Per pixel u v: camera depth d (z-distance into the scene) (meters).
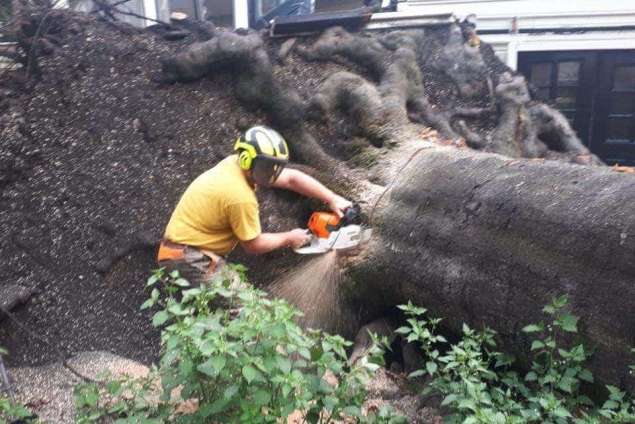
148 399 2.94
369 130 4.14
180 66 4.49
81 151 4.24
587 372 2.44
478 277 2.96
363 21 5.28
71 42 4.66
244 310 2.30
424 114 4.77
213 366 2.08
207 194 3.04
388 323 3.72
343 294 3.76
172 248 3.14
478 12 6.47
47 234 3.98
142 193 4.15
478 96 5.36
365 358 2.57
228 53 4.45
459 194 3.19
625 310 2.37
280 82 4.52
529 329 2.56
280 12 8.30
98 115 4.37
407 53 4.82
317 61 4.91
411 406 3.16
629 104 6.67
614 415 2.29
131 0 6.77
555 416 2.44
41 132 4.25
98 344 3.69
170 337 2.25
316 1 8.52
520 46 6.46
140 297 3.89
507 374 2.74
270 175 3.02
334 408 2.40
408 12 5.62
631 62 6.51
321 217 3.38
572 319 2.45
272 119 4.38
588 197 2.64
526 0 6.38
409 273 3.34
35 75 4.52
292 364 2.29
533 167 3.03
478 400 2.36
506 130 4.97
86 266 3.93
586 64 6.64
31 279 3.83
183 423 2.35
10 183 4.09
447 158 3.55
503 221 2.89
